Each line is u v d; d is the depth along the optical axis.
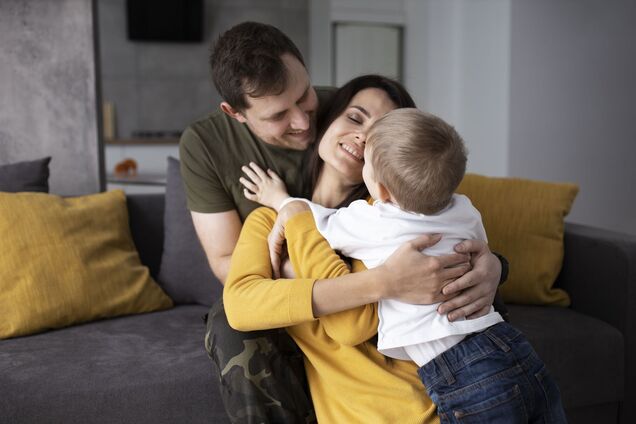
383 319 1.34
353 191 1.68
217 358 1.51
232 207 1.89
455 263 1.34
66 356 1.82
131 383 1.67
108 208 2.32
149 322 2.13
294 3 7.70
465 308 1.33
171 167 2.48
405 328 1.30
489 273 1.37
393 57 6.91
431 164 1.27
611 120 4.80
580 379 2.04
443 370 1.29
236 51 1.59
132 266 2.28
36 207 2.15
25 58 2.58
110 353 1.84
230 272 1.49
